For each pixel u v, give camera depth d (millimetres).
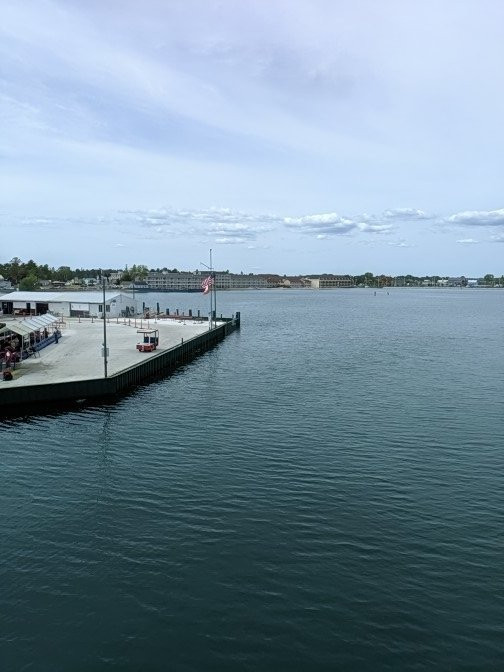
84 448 34594
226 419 41344
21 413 43219
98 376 50000
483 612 18109
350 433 37719
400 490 27797
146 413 43250
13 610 18125
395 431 38188
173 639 16828
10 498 26906
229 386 54156
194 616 17875
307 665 15805
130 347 69438
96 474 30031
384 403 46594
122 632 17125
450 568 20672
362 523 24188
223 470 30516
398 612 18078
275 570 20469
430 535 23156
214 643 16656
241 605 18422
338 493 27391
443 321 140000
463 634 17062
